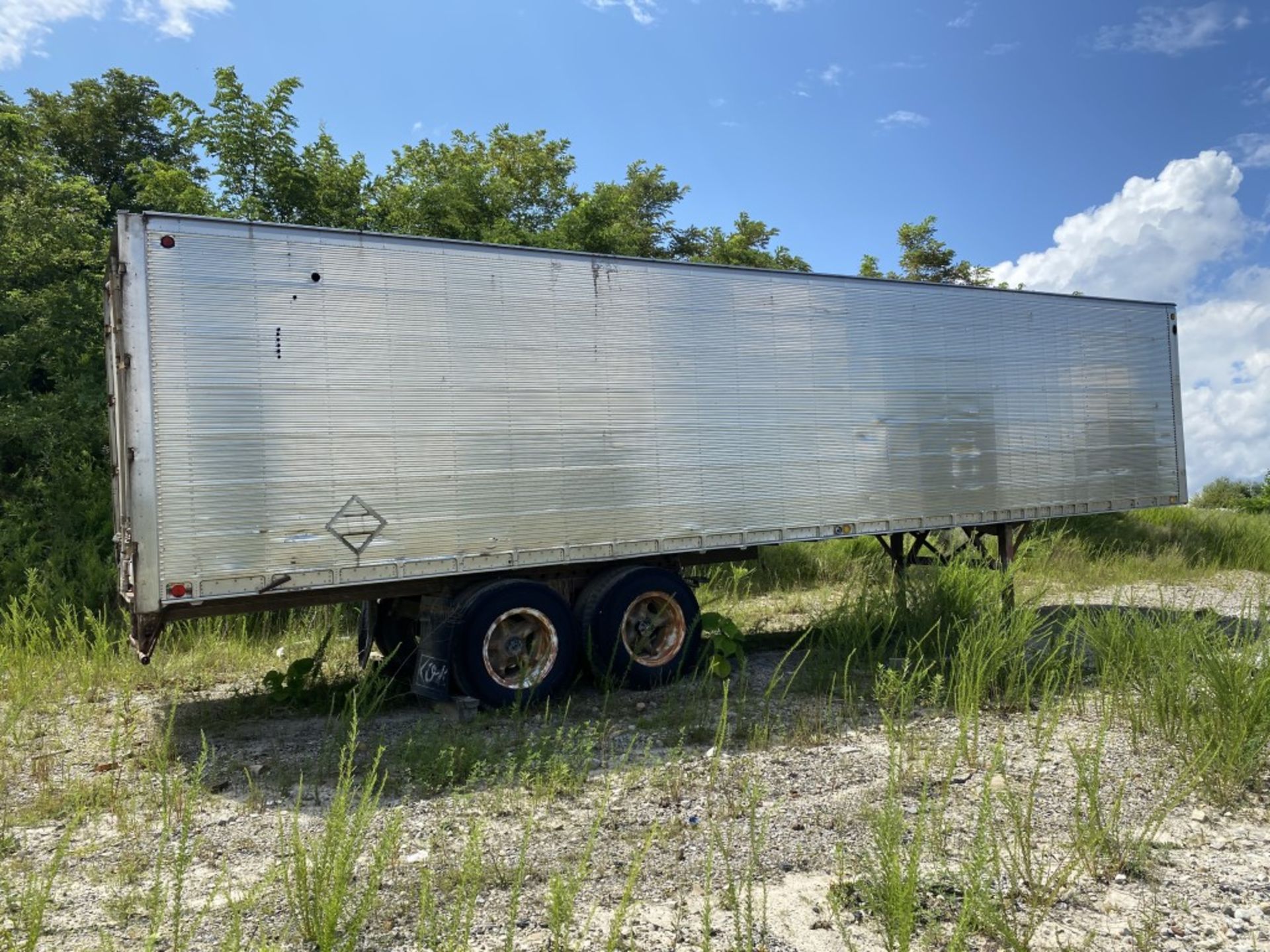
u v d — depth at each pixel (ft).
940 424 34.17
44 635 30.30
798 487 30.58
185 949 11.78
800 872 14.28
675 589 27.91
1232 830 15.94
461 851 15.03
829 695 24.71
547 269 26.37
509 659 25.79
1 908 13.23
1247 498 94.84
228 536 21.75
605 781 18.17
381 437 23.71
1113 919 12.71
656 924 12.62
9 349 46.11
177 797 17.67
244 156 50.29
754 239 89.25
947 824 15.88
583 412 26.71
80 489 42.88
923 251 85.15
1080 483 38.19
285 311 22.68
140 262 21.16
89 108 78.74
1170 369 41.86
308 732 23.49
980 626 25.38
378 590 24.81
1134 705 21.99
